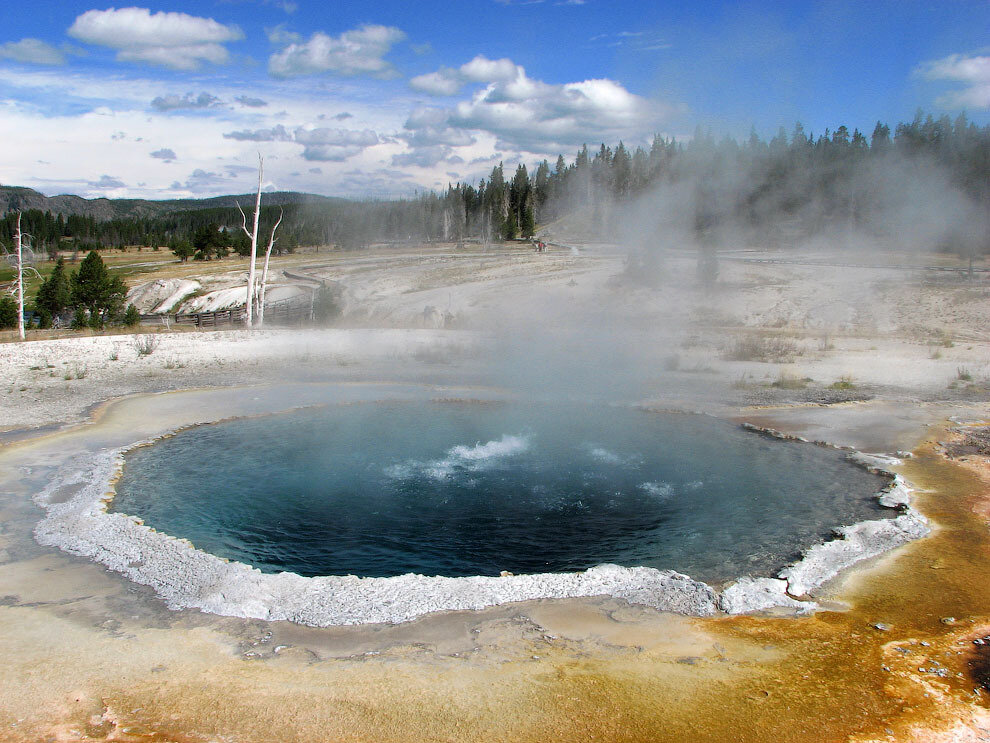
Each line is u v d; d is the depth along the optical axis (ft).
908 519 24.49
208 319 101.50
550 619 17.98
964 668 15.46
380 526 25.82
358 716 13.92
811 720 13.66
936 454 33.17
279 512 27.12
